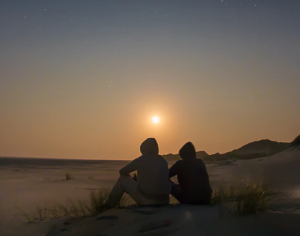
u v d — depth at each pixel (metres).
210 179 13.14
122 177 5.18
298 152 21.67
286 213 3.90
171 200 6.63
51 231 4.21
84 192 9.38
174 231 3.49
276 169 16.50
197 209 4.52
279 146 92.88
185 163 5.41
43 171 24.73
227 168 22.80
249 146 95.69
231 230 3.36
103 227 4.02
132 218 4.20
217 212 4.20
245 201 4.24
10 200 7.67
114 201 5.18
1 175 18.53
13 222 4.91
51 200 7.67
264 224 3.48
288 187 8.20
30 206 6.71
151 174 5.02
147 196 4.99
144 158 5.08
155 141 5.27
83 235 3.85
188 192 5.30
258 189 4.88
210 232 3.34
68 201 7.47
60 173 21.80
